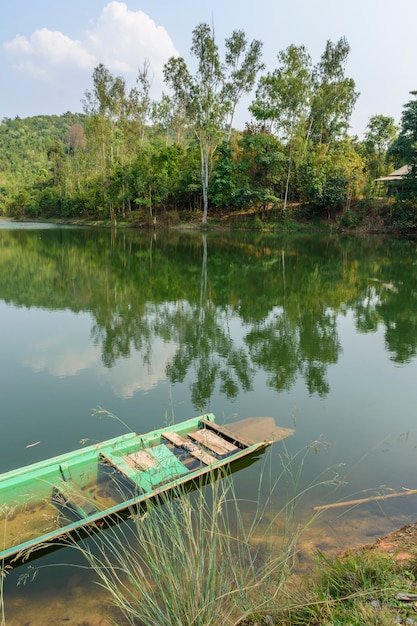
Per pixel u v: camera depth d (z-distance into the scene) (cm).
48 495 448
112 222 4928
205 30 3584
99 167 5456
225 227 4166
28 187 7262
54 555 391
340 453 556
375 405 698
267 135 3956
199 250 2742
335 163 3916
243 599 277
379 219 3684
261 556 353
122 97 4762
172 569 283
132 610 278
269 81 3712
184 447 524
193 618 258
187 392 740
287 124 3831
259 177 4072
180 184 4328
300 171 3922
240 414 663
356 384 781
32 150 11319
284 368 854
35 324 1152
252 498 455
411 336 1069
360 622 255
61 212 6172
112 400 709
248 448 537
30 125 14538
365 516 425
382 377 814
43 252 2662
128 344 989
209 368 848
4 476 466
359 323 1180
